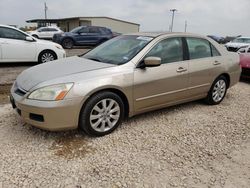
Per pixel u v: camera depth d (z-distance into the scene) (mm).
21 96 3350
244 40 19281
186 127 4074
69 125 3318
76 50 16828
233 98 5863
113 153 3203
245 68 7328
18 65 9141
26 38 8781
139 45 4082
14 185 2553
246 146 3551
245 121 4441
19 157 3025
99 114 3531
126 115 3914
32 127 3787
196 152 3324
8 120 4031
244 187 2686
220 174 2885
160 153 3256
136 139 3592
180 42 4434
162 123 4180
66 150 3223
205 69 4719
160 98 4133
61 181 2648
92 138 3555
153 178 2760
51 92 3182
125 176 2770
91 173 2797
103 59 4062
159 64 3787
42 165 2895
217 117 4570
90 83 3357
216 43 5141
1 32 8430
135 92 3777
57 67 3744
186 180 2754
